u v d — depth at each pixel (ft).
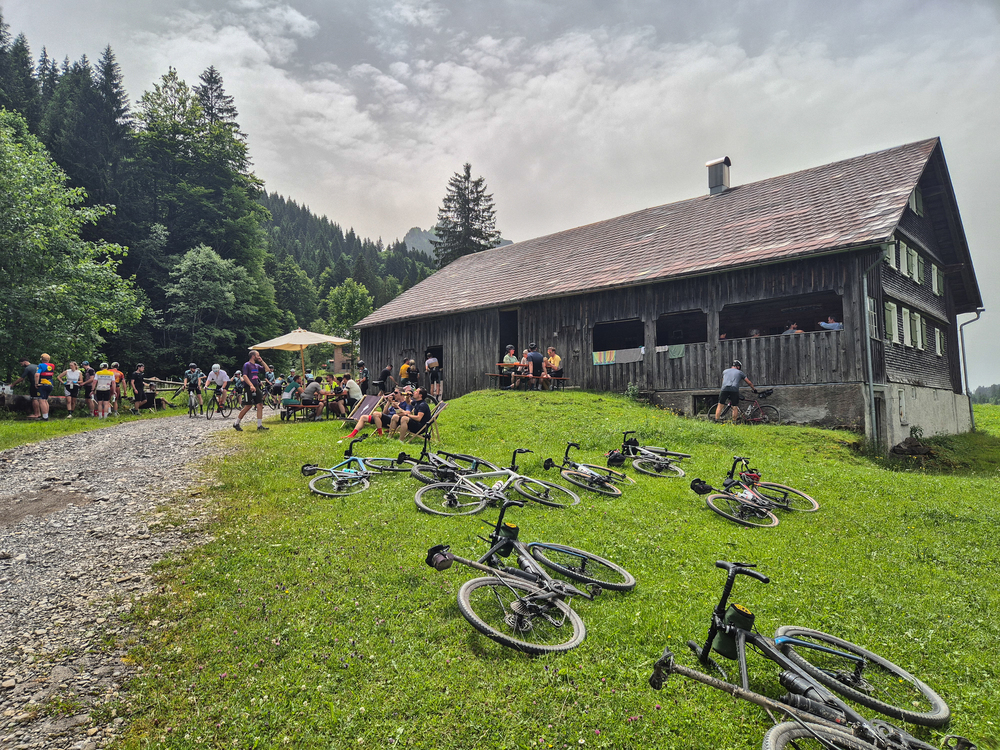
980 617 15.42
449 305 77.82
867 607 15.76
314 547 18.76
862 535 22.13
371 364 89.20
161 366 122.11
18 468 29.09
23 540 19.29
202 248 125.90
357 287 233.55
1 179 59.52
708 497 24.95
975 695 11.97
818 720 10.11
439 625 13.91
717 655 12.84
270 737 10.28
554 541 20.04
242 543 19.06
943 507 25.50
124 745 10.07
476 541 19.29
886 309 51.06
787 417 48.24
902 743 9.84
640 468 31.24
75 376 55.06
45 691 11.51
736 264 49.90
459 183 189.98
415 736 10.27
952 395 69.62
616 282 58.39
